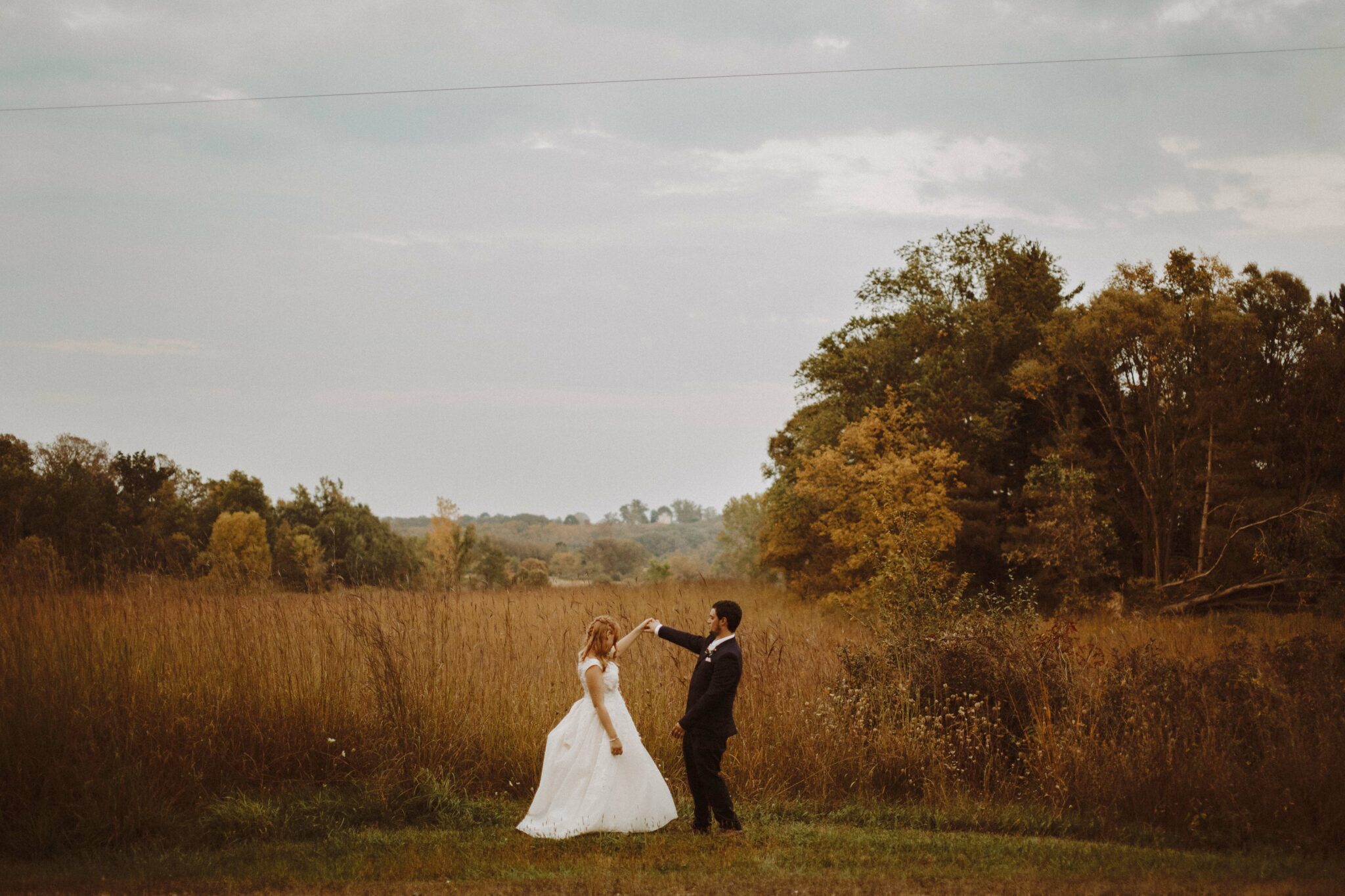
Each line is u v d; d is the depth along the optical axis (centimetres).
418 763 814
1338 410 2909
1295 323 3141
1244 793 713
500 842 670
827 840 677
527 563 4444
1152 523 3097
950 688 918
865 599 2162
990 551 3191
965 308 3556
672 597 1505
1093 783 764
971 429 3228
